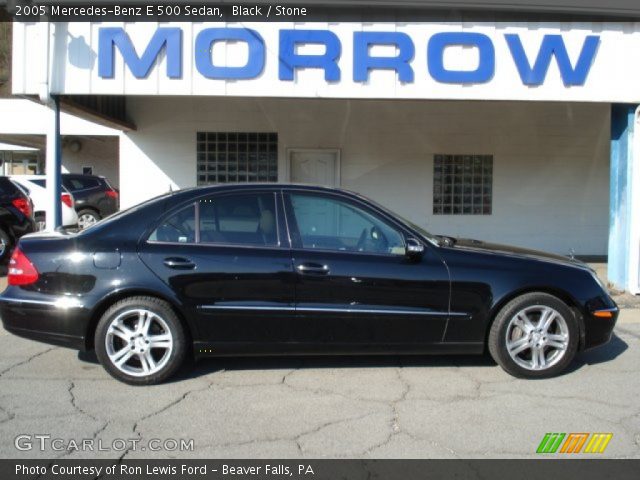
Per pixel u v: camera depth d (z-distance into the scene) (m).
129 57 7.76
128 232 4.83
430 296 4.86
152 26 7.76
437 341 4.93
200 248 4.80
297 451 3.72
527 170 12.19
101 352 4.73
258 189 5.03
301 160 12.12
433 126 12.08
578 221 12.29
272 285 4.77
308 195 5.03
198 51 7.78
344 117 12.03
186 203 4.94
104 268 4.70
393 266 4.86
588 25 7.96
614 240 8.77
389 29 7.87
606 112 12.12
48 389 4.72
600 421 4.18
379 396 4.61
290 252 4.84
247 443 3.82
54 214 8.09
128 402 4.46
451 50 7.93
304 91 7.88
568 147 12.18
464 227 12.22
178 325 4.77
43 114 18.23
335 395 4.63
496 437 3.92
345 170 12.09
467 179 12.19
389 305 4.84
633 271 8.34
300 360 5.45
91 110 9.66
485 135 12.12
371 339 4.88
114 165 21.86
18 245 4.91
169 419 4.18
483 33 7.90
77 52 7.77
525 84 7.98
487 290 4.89
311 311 4.78
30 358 5.50
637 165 8.23
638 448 3.79
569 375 5.11
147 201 5.02
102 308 4.74
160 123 11.95
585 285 5.06
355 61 7.85
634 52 8.02
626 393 4.71
